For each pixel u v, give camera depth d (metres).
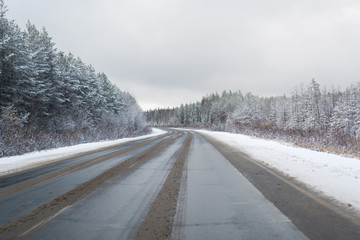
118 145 13.20
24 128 12.78
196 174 4.81
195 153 8.65
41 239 2.03
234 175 4.67
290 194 3.32
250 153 8.48
